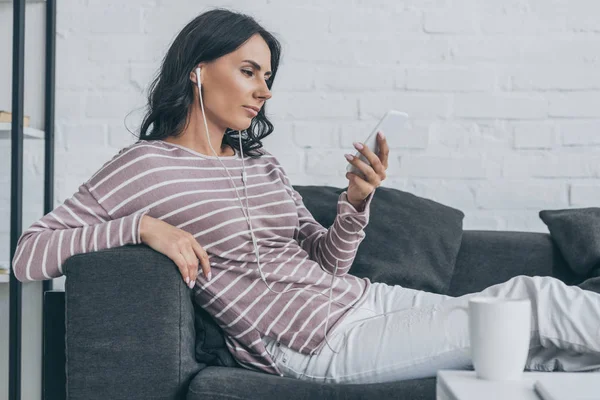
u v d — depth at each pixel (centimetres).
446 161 246
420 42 246
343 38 246
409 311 148
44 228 148
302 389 130
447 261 208
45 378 156
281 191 171
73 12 245
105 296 138
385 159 157
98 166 245
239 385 131
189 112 167
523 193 246
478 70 246
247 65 164
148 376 137
